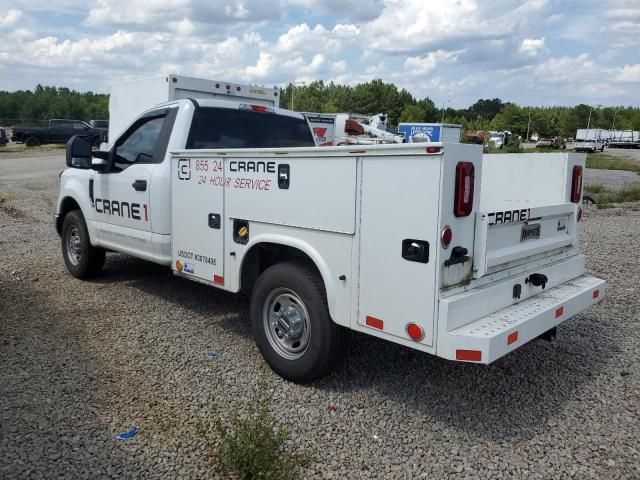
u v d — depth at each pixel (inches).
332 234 153.5
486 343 128.0
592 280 183.8
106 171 249.3
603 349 201.2
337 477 126.3
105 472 125.3
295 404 158.1
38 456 130.0
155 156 224.2
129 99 453.1
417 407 158.1
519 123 4571.9
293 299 168.9
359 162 143.9
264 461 122.9
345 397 162.7
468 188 133.5
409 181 134.0
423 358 190.9
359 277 147.7
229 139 232.4
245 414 150.9
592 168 1314.0
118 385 167.3
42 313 229.5
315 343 161.2
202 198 196.9
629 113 4886.8
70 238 282.2
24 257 326.6
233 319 226.8
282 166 164.9
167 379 172.1
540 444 140.6
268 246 178.4
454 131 1343.5
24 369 176.1
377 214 141.3
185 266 209.3
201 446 136.1
